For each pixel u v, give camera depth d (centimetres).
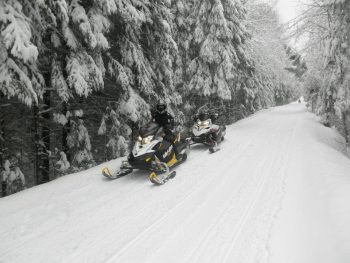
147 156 716
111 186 683
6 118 960
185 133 952
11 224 502
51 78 838
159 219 518
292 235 445
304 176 741
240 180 723
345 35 1347
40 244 441
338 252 378
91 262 396
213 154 999
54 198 611
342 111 1427
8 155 953
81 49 859
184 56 1827
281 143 1214
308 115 2948
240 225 487
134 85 1114
